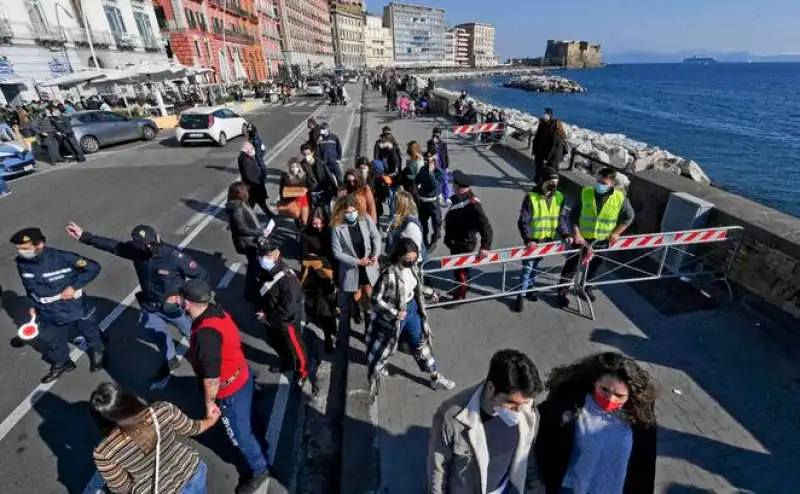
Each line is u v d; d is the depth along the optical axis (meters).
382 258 4.88
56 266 4.05
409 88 32.91
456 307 5.27
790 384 3.79
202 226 8.70
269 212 8.69
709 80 109.00
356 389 3.97
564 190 8.95
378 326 3.65
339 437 3.75
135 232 3.93
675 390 3.76
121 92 30.17
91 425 3.89
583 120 37.19
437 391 3.94
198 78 40.06
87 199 10.73
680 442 3.26
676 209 5.54
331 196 7.58
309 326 5.33
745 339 4.38
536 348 4.46
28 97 24.16
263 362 4.65
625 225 4.71
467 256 4.72
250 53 61.78
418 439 3.44
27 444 3.70
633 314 4.92
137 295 4.26
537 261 5.11
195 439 3.71
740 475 3.00
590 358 1.95
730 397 3.68
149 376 4.50
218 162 14.75
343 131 20.41
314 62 113.50
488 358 4.35
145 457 2.19
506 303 5.32
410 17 167.88
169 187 11.69
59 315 4.19
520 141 14.25
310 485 3.32
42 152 16.88
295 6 96.50
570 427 1.96
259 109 32.75
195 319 2.85
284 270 3.83
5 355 4.88
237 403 2.95
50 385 4.38
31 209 10.08
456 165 12.43
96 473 3.42
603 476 2.01
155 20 37.66
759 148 24.45
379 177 7.82
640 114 41.50
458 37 196.25
